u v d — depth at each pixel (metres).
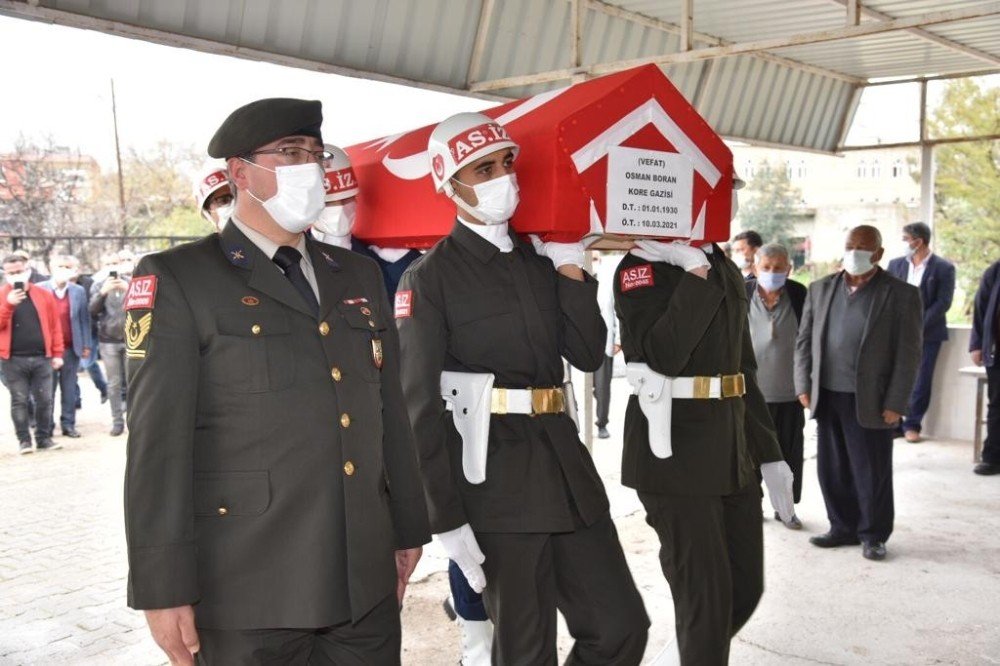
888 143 11.01
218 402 1.71
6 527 5.54
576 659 2.40
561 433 2.41
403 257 3.38
